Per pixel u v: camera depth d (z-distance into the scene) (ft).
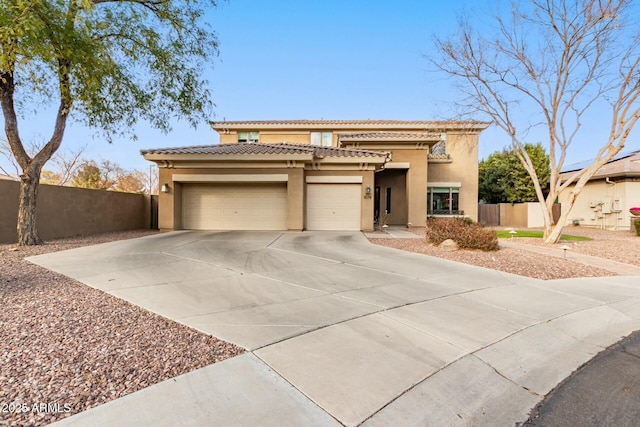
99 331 13.58
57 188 44.29
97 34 33.91
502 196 101.91
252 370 10.99
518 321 16.46
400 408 9.52
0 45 24.95
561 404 10.28
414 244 40.06
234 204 54.54
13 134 34.76
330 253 33.37
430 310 17.38
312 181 54.19
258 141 83.41
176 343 12.71
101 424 8.23
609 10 37.73
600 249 40.11
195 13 39.32
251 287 20.86
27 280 21.34
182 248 35.04
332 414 9.06
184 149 55.11
